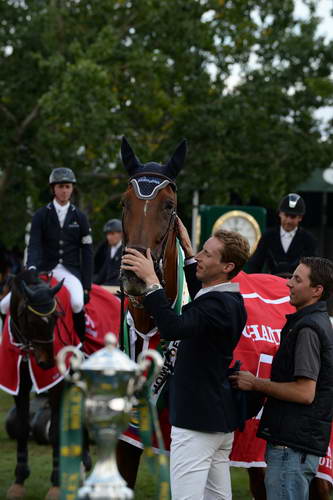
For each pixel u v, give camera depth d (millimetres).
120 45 29000
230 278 6176
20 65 30031
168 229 6625
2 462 11672
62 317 10031
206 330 5891
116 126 27375
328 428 6262
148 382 4211
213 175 31812
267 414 6320
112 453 4039
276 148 32438
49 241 10812
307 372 6078
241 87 32312
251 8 33000
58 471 9742
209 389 5922
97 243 33875
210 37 30594
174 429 6035
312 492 7418
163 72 28953
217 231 6223
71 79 26344
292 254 11297
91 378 4020
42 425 12898
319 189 35562
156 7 29484
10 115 30516
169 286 6785
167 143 32062
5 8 29594
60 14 29625
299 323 6270
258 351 7680
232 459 7473
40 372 9609
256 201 36750
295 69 33406
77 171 30734
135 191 6637
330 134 34094
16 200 33219
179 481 5910
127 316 6988
